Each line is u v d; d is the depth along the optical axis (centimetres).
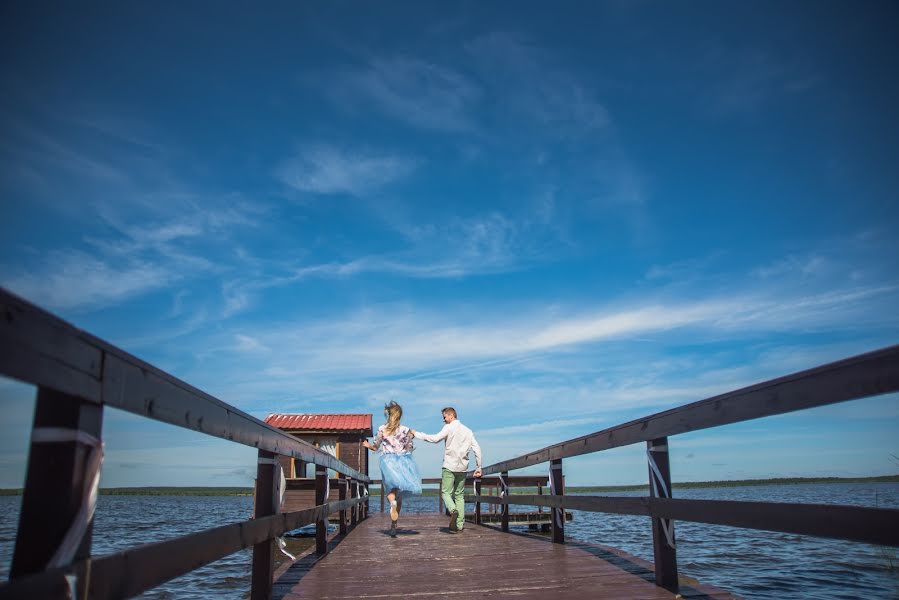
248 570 1055
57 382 143
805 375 247
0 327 121
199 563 232
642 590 404
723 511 313
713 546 1465
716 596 381
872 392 208
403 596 404
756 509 282
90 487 161
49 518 151
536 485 1575
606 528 2184
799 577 959
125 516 3148
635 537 1734
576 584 431
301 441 471
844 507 223
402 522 1149
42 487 152
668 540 406
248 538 300
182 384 226
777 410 267
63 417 155
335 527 1416
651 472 410
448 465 877
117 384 175
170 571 205
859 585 881
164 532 1895
